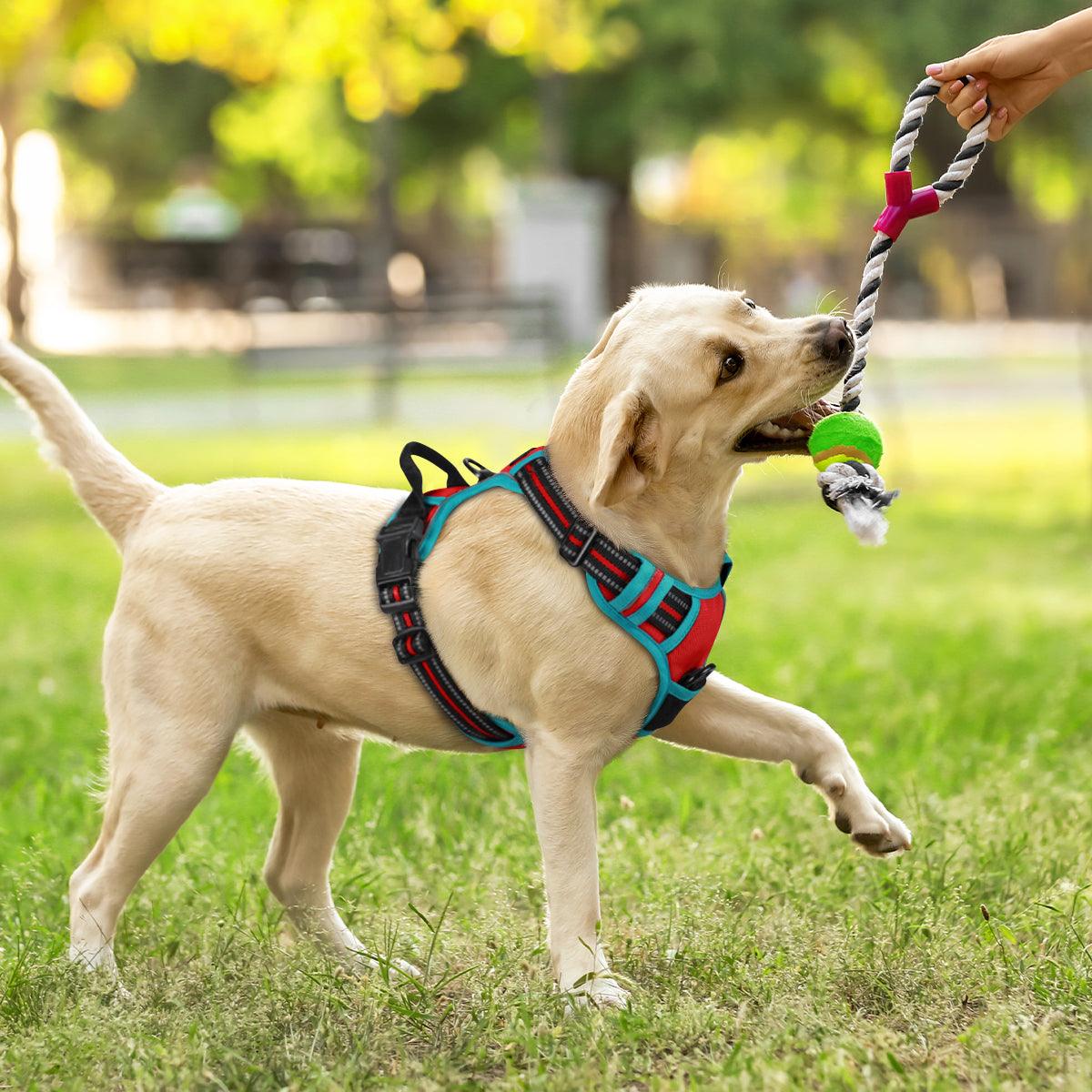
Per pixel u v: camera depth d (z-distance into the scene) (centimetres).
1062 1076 375
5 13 2728
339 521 475
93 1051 414
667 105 3772
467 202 5009
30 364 498
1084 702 762
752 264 4838
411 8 2897
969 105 525
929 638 939
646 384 436
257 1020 430
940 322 4659
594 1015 418
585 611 440
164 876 567
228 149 4750
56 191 4938
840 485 430
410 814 627
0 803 658
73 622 1034
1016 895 513
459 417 2209
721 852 566
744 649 904
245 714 479
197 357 3119
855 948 467
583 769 448
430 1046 424
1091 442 2058
